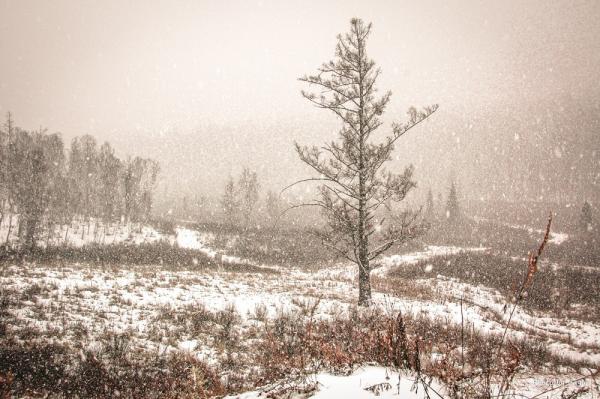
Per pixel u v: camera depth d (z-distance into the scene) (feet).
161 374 21.62
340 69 43.98
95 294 41.22
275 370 15.35
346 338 17.04
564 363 29.73
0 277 45.50
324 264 117.70
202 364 21.72
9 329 26.89
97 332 29.04
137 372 21.67
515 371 7.82
